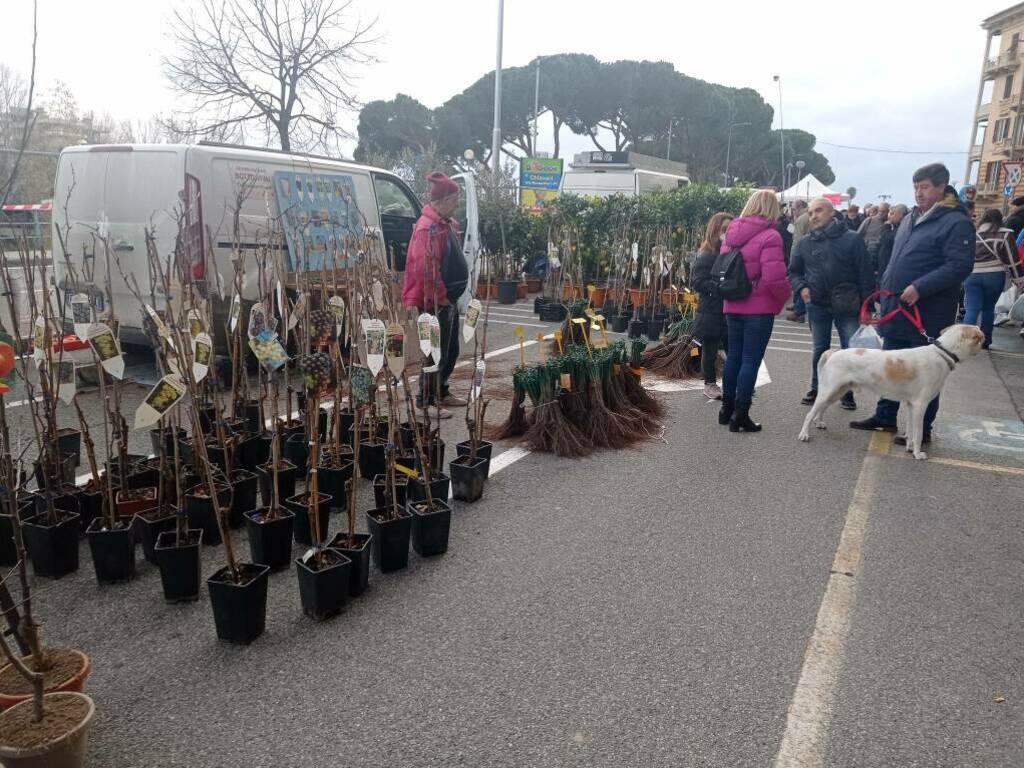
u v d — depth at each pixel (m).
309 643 2.65
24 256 3.23
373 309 3.80
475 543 3.50
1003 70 39.91
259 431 4.37
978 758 2.14
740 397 5.33
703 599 3.01
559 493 4.15
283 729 2.20
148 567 3.20
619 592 3.05
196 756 2.09
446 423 5.43
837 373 5.04
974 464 4.77
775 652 2.65
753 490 4.24
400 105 32.88
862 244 5.69
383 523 3.10
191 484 3.59
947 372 4.77
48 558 3.04
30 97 2.12
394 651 2.61
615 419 5.07
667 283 11.12
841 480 4.43
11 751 1.77
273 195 6.31
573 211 13.54
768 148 49.16
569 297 11.97
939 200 4.80
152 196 5.82
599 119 40.00
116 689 2.38
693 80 38.88
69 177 6.31
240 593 2.54
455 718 2.27
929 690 2.45
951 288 4.79
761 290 5.05
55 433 3.35
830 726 2.27
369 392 3.85
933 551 3.49
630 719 2.28
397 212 8.32
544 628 2.78
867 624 2.85
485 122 36.69
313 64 16.78
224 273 5.91
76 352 6.23
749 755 2.14
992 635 2.79
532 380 4.86
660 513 3.89
